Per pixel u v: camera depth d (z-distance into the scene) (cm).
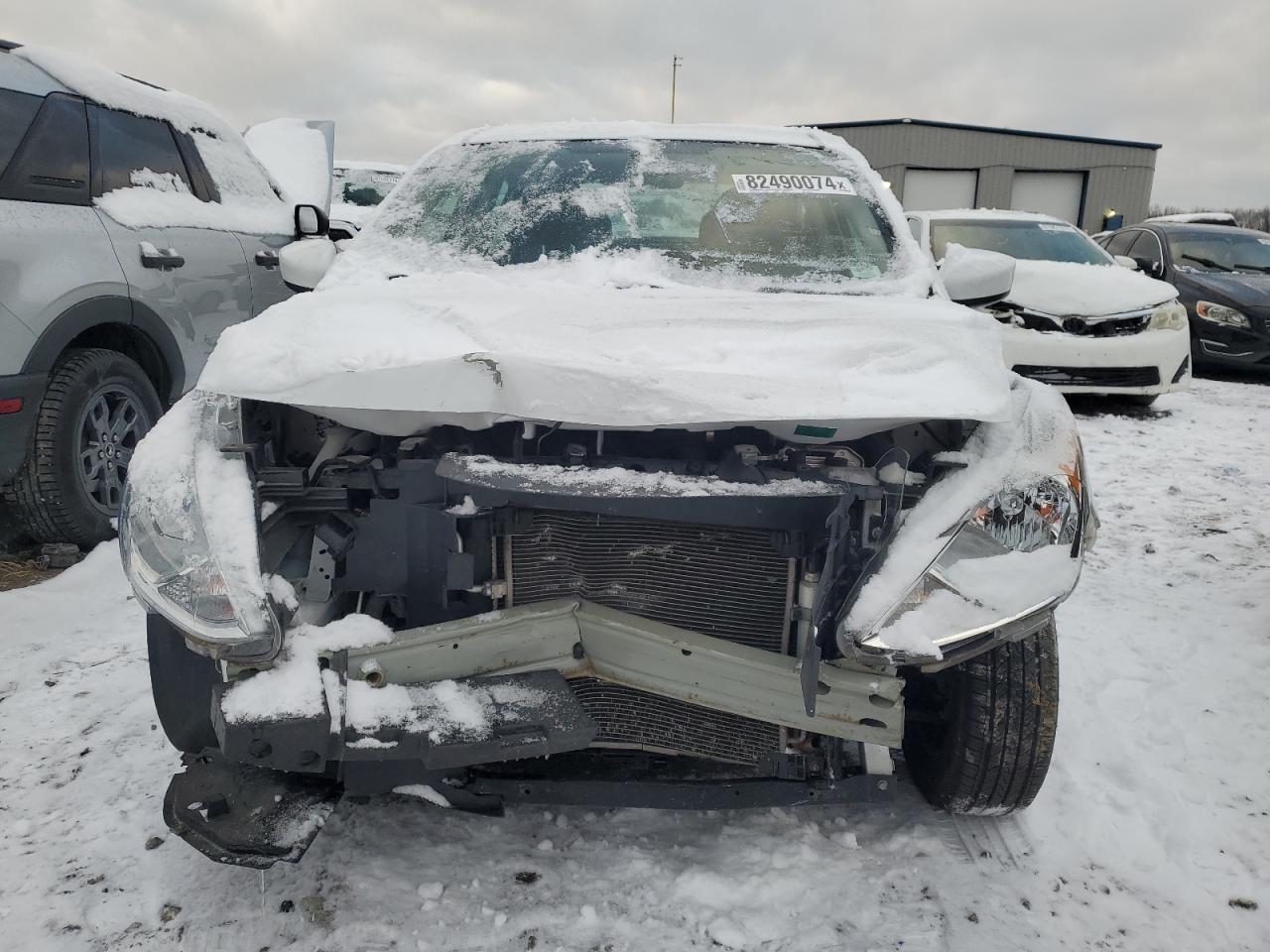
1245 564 423
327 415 190
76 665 300
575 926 190
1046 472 191
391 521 194
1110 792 243
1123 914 200
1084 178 2606
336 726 169
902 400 181
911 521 181
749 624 201
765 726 206
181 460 189
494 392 177
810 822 226
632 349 196
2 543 402
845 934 191
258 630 171
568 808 229
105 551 385
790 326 214
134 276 409
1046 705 209
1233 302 906
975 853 217
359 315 213
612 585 203
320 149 657
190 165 481
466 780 197
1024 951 188
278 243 539
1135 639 338
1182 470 594
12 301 345
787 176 306
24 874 203
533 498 186
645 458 195
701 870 206
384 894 197
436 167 324
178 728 198
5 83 377
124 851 211
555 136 327
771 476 183
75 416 377
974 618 176
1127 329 720
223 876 203
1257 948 191
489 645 191
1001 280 270
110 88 431
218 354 195
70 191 391
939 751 220
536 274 265
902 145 2517
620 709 206
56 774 240
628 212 287
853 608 174
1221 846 223
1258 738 271
